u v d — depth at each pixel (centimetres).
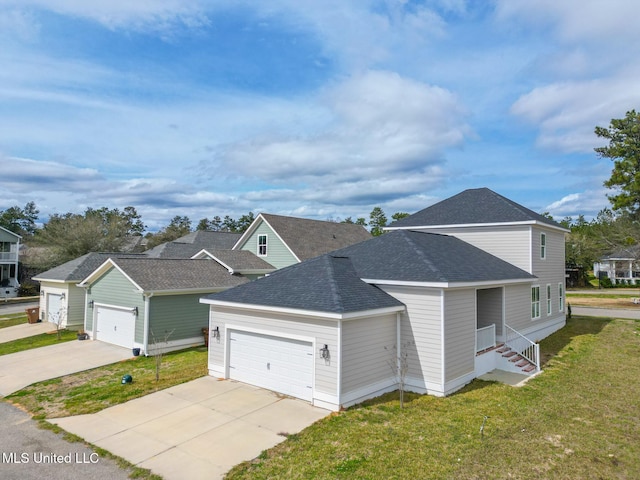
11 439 898
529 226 1873
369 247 1630
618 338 1994
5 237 4662
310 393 1102
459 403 1093
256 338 1253
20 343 2025
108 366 1541
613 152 3222
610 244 3794
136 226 8844
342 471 724
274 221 2905
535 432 896
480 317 1636
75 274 2417
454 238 1964
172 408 1065
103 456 806
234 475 723
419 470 727
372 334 1150
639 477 712
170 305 1811
